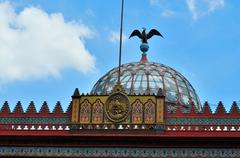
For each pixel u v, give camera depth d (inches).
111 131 1987.0
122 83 2581.2
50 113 2038.6
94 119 2010.3
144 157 1947.6
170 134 1959.9
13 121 2041.1
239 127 1952.5
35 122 2032.5
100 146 1977.1
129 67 2704.2
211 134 1947.6
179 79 2672.2
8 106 2064.5
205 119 1971.0
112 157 1959.9
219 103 1991.9
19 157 2000.5
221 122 1964.8
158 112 1988.2
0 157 2006.6
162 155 1943.9
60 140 1996.8
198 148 1939.0
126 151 1961.1
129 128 1980.8
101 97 2031.3
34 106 2058.3
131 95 2017.7
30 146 2010.3
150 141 1955.0
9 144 2016.5
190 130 1959.9
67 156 1982.0
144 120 1985.7
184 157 1934.1
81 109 2027.6
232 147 1929.1
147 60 2824.8
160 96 2007.9
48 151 1996.8
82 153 1979.6
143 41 2851.9
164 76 2628.0
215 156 1925.4
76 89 2053.4
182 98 2544.3
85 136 1979.6
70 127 2007.9
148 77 2593.5
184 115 1982.0
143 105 2003.0
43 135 2005.4
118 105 2007.9
